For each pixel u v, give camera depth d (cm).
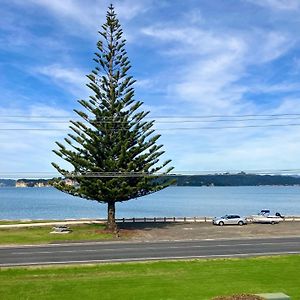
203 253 3188
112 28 4875
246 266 2627
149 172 4775
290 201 14150
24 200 16150
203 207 11212
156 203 14038
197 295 1938
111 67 4844
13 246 3725
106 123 4750
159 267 2616
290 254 3111
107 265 2697
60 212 9706
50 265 2733
